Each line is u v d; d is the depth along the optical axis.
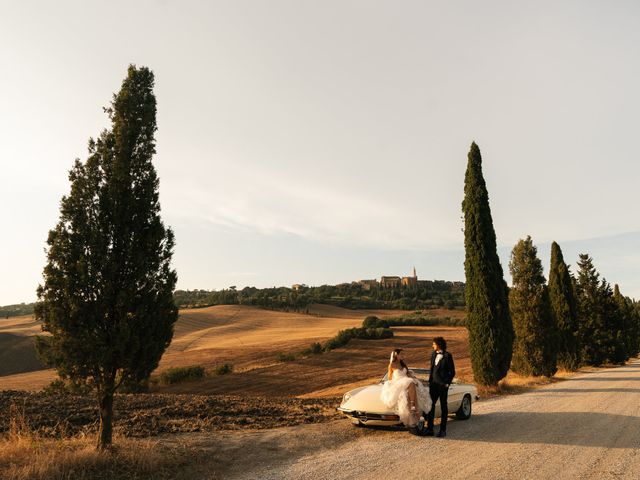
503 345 16.83
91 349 6.07
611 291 34.34
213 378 42.22
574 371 27.92
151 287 6.86
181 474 5.84
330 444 7.68
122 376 6.50
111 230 6.70
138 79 7.38
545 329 22.02
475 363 17.11
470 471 6.07
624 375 22.78
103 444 6.41
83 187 6.63
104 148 6.98
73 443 6.85
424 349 58.88
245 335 91.19
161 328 6.89
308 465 6.38
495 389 15.80
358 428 8.93
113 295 6.49
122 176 6.81
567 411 11.13
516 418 10.24
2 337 80.06
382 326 89.19
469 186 18.58
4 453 5.95
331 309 156.75
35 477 5.21
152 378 41.72
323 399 14.80
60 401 11.52
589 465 6.35
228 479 5.75
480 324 17.14
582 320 33.16
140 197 7.00
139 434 7.84
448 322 96.50
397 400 8.23
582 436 8.25
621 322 34.31
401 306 168.25
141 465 5.87
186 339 86.12
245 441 7.54
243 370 47.03
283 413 10.84
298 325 110.81
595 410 11.27
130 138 7.03
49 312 6.18
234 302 159.00
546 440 7.94
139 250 6.72
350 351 58.00
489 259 17.50
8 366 65.56
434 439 8.09
